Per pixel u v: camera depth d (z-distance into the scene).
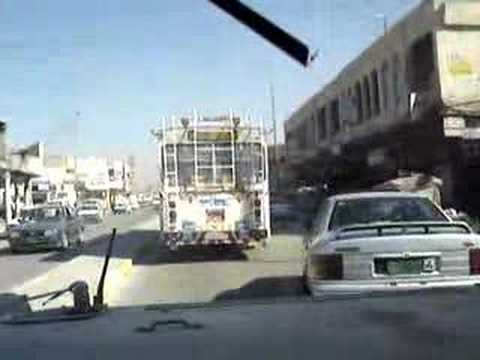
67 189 118.69
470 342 6.00
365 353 5.73
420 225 10.06
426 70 34.28
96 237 40.75
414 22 34.19
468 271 9.71
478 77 31.39
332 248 9.81
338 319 6.80
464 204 34.72
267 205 24.00
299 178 69.19
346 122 48.16
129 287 17.94
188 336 6.25
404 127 37.03
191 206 23.88
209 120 23.94
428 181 33.25
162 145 23.94
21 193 82.19
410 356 5.63
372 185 46.12
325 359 5.53
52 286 17.05
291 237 33.56
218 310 7.41
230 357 5.62
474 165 34.47
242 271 20.27
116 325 6.73
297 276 18.66
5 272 24.34
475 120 31.42
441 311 7.07
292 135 73.75
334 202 11.66
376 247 9.66
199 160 23.95
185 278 19.28
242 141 24.02
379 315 6.96
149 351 5.80
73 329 6.61
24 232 33.19
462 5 31.28
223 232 23.75
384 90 40.06
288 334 6.28
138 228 47.16
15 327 6.75
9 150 72.06
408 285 9.61
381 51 40.00
